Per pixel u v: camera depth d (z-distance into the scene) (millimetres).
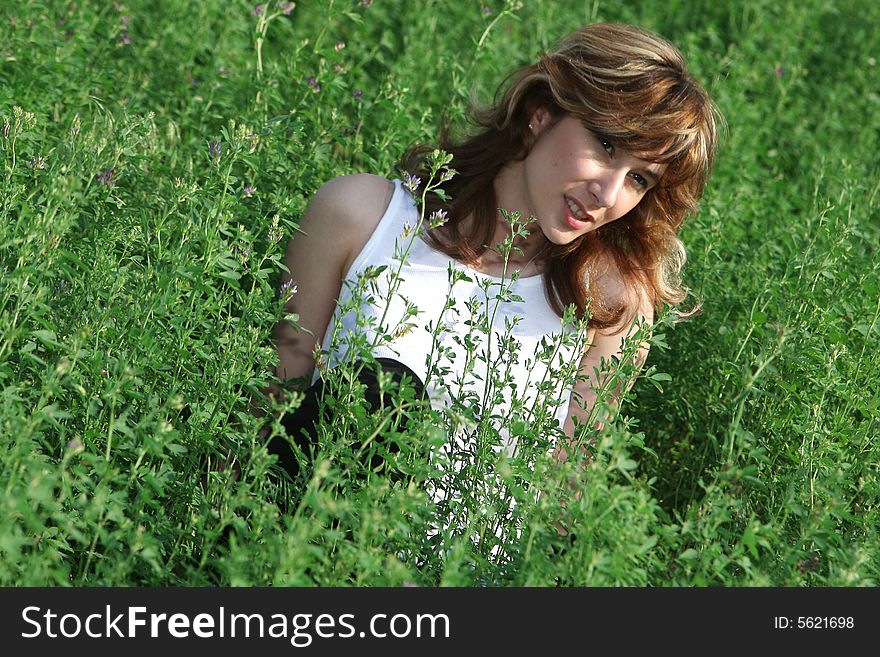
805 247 6023
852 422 5176
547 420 4305
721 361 5629
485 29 7164
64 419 3939
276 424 3707
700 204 6809
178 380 4270
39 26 6477
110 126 4648
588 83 4379
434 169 4250
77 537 3242
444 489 4191
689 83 4531
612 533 3430
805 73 9562
